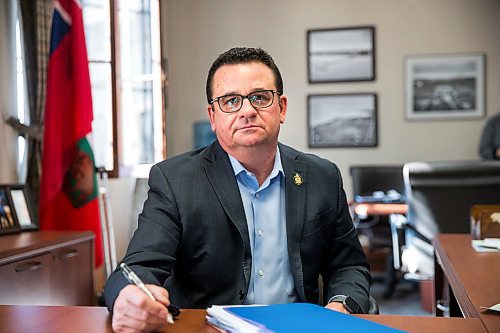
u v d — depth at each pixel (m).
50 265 2.55
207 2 6.48
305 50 6.36
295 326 1.03
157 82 4.93
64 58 3.53
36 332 1.08
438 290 2.12
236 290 1.43
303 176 1.54
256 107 1.37
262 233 1.48
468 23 6.15
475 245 1.95
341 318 1.09
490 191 3.41
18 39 3.63
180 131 6.51
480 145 5.99
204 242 1.43
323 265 1.61
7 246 2.37
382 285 5.25
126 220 5.02
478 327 1.07
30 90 3.56
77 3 3.56
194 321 1.13
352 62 6.29
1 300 2.19
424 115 6.21
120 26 5.26
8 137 3.46
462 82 6.16
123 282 1.15
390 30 6.25
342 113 6.31
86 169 3.53
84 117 3.53
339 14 6.30
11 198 2.88
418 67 6.21
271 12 6.39
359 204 4.81
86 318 1.18
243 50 1.41
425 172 3.45
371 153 6.28
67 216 3.49
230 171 1.48
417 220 3.49
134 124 5.28
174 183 1.46
